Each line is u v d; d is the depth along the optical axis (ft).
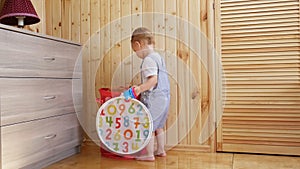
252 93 6.13
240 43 6.19
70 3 7.34
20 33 4.74
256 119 6.11
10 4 5.83
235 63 6.23
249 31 6.14
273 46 6.00
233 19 6.23
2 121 4.36
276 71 5.99
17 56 4.67
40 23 7.34
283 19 5.94
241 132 6.21
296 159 5.69
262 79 6.07
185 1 6.52
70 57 6.05
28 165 4.92
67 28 7.36
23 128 4.76
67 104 5.92
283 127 5.96
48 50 5.41
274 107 6.01
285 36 5.93
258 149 6.11
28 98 4.88
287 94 5.93
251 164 5.37
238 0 6.19
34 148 4.99
